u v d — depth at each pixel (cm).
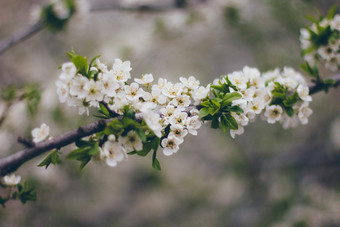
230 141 156
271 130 148
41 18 86
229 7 113
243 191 154
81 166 45
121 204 176
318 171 149
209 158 181
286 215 119
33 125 94
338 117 154
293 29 125
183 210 166
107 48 120
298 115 54
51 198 117
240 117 49
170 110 48
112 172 168
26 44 142
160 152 178
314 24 62
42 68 137
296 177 143
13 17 151
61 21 87
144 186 175
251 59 154
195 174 175
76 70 45
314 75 59
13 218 102
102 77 46
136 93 48
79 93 45
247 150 155
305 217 114
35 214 109
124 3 107
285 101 53
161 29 119
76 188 144
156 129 44
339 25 60
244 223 142
